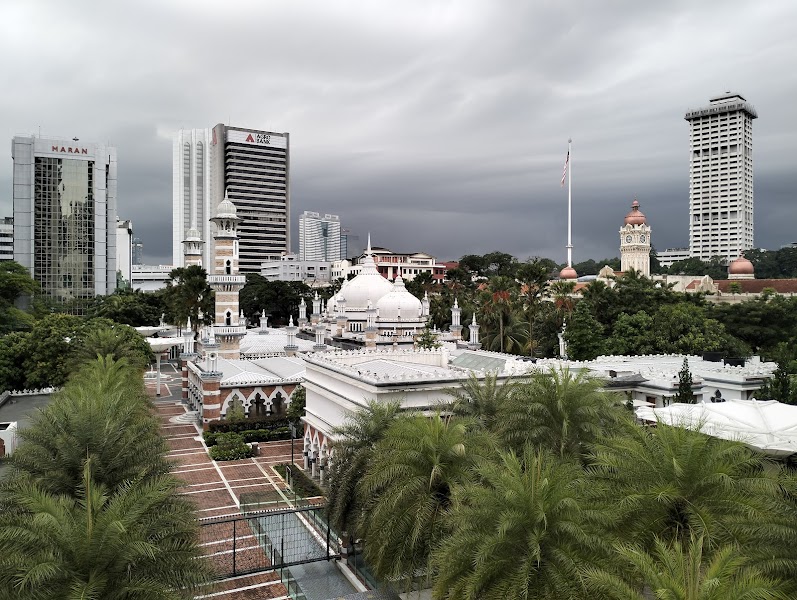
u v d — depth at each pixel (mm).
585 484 23516
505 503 21297
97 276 169125
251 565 35469
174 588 21391
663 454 24156
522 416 32250
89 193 167375
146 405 46594
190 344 84875
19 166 160875
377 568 27641
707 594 15125
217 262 87000
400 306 102500
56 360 72938
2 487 24656
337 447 34969
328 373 50531
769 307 96562
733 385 53219
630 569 19578
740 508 21875
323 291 197750
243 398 68438
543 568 20297
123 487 25078
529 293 98438
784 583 18062
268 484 50938
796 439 30812
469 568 21625
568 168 159500
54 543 19594
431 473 27188
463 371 47562
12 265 122562
